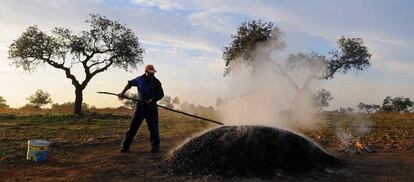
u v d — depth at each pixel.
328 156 8.60
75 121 21.91
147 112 10.15
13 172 8.20
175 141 12.64
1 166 8.64
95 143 11.81
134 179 7.66
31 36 29.67
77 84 29.47
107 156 9.70
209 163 7.96
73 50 29.30
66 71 29.56
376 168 8.44
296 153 8.10
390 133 15.19
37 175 8.00
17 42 29.64
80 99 29.44
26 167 8.65
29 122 20.58
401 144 11.66
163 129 17.80
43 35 29.88
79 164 8.96
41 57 29.30
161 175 7.93
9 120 21.44
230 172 7.73
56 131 15.84
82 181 7.55
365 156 9.80
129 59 30.98
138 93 10.18
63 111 33.28
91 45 29.89
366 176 7.79
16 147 10.74
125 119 25.09
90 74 29.86
